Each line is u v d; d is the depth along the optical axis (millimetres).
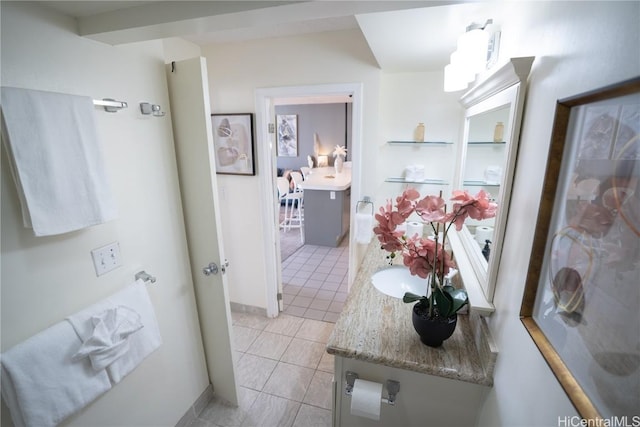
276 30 2064
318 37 2123
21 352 929
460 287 1564
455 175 2152
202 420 1811
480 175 1445
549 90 731
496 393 999
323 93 2209
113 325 1128
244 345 2443
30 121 890
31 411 942
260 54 2252
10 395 915
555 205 650
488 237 1225
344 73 2139
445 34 1344
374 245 2240
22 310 957
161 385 1545
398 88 2195
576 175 580
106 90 1169
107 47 1160
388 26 1248
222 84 2381
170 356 1591
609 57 502
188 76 1391
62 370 1014
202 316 1782
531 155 815
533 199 780
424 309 1235
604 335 490
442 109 2158
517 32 996
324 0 817
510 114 943
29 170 894
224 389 1898
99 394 1121
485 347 1079
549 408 648
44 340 980
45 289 1014
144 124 1335
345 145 7184
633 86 423
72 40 1044
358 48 2080
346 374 1309
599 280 506
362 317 1392
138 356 1268
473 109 1552
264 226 2605
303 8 874
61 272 1058
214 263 1633
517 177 913
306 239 4699
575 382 556
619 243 458
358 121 2199
